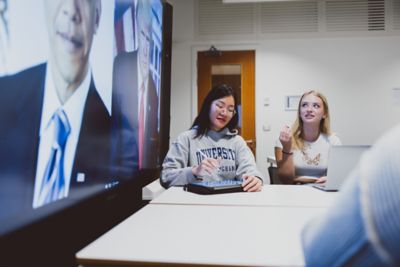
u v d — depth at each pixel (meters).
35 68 0.63
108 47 1.06
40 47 0.65
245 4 3.93
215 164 1.63
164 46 2.11
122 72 1.22
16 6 0.57
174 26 3.99
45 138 0.68
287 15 3.90
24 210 0.61
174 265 0.62
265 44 3.92
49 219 0.69
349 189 0.34
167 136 2.19
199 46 3.99
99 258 0.64
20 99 0.59
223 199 1.26
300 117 2.30
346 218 0.33
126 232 0.81
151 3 1.72
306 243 0.40
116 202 1.15
